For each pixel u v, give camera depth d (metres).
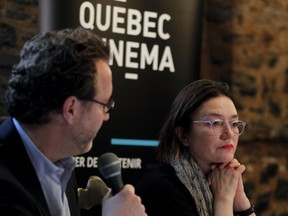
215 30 5.32
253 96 5.29
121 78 3.83
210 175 2.69
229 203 2.61
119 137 3.84
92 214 3.27
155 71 3.94
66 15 3.64
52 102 1.69
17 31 4.45
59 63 1.69
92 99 1.74
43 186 1.79
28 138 1.75
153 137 3.95
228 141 2.63
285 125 5.39
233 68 5.24
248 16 5.30
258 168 5.29
